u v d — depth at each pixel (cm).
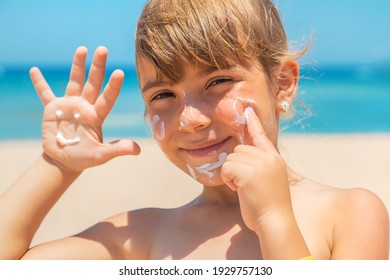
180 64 112
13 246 115
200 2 114
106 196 235
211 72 112
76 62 116
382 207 114
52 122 116
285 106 118
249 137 113
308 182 119
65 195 239
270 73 117
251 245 113
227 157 111
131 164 305
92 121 115
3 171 307
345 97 816
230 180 110
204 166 113
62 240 118
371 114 576
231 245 114
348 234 111
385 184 237
